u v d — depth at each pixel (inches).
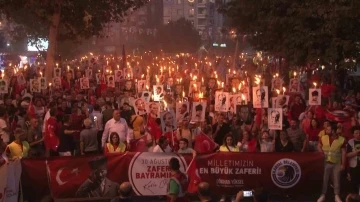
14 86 1088.8
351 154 568.7
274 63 1844.2
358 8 964.6
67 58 2837.1
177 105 685.9
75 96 918.4
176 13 6761.8
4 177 500.1
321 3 1013.8
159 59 2551.7
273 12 1154.0
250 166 559.8
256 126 675.4
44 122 673.6
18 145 559.8
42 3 1213.7
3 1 1216.8
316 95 740.0
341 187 597.0
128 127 669.9
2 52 3253.0
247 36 1723.7
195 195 562.6
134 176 551.2
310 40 1033.5
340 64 1029.8
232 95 716.0
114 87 1102.4
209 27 6604.3
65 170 544.1
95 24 1336.1
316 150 665.0
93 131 635.5
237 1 1549.0
